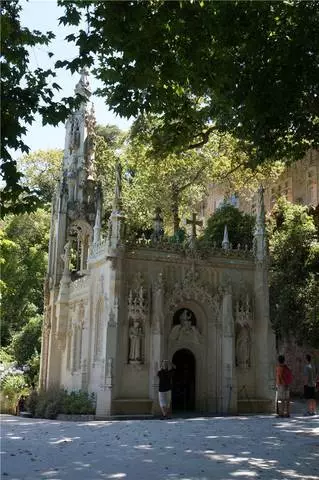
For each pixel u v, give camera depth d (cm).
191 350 2956
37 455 1325
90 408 2722
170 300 2912
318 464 1252
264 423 2136
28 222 5791
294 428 1952
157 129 2331
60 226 3994
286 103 1733
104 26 1380
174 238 3225
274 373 3002
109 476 1078
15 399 3544
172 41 1515
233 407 2859
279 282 3850
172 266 2966
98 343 2927
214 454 1365
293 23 1691
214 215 4612
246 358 3034
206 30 1534
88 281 3186
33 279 5228
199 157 4081
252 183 4325
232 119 2144
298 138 2059
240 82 1734
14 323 5141
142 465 1202
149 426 2027
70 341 3497
